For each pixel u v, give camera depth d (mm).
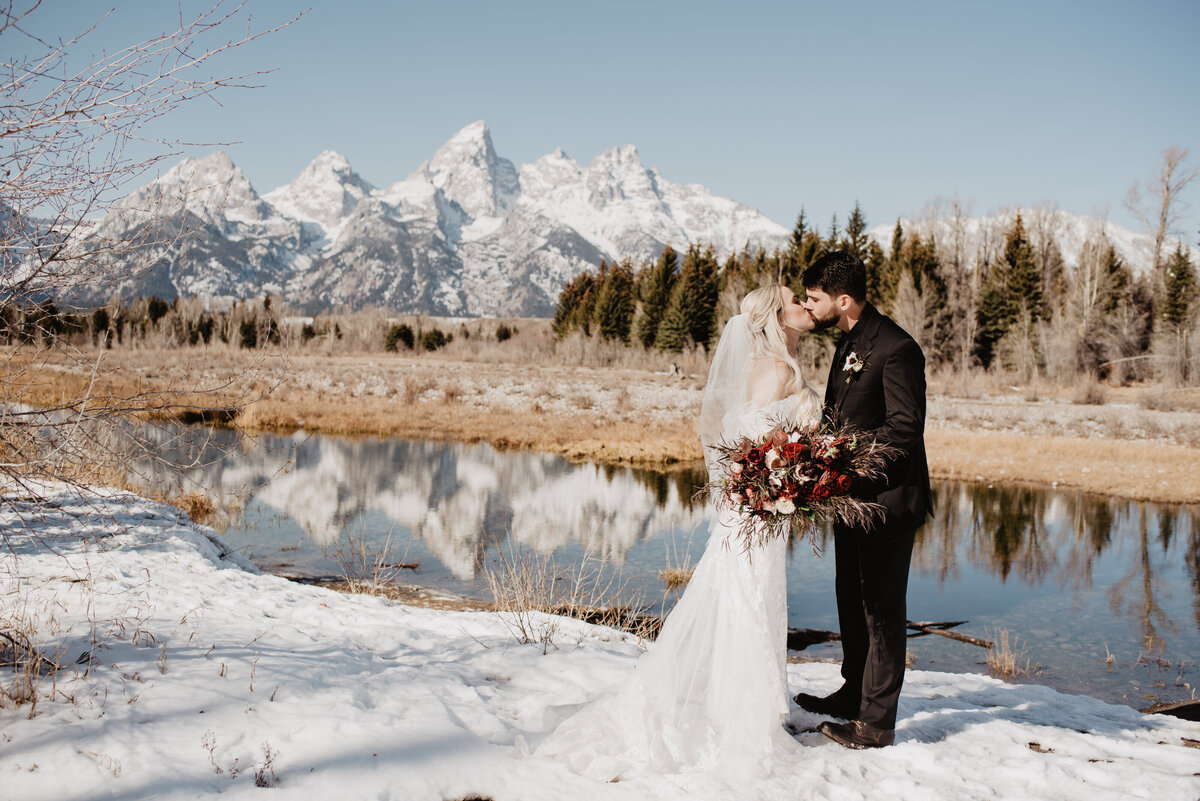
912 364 3166
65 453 3895
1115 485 17719
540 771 2842
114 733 2770
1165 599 9789
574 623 5746
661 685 3180
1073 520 14633
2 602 4445
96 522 6742
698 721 3084
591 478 17312
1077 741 3424
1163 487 17484
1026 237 51188
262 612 5133
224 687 3309
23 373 3713
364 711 3207
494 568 9883
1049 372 42375
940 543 12867
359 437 22781
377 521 12484
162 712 3004
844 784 2873
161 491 9539
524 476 17312
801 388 3318
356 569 9531
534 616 5832
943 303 48219
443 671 3904
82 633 3969
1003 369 45406
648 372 48906
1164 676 7164
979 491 17516
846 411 3357
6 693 3018
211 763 2650
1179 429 24797
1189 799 2816
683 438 22656
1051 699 4301
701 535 12188
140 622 4320
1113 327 43188
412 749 2881
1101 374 42125
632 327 58844
